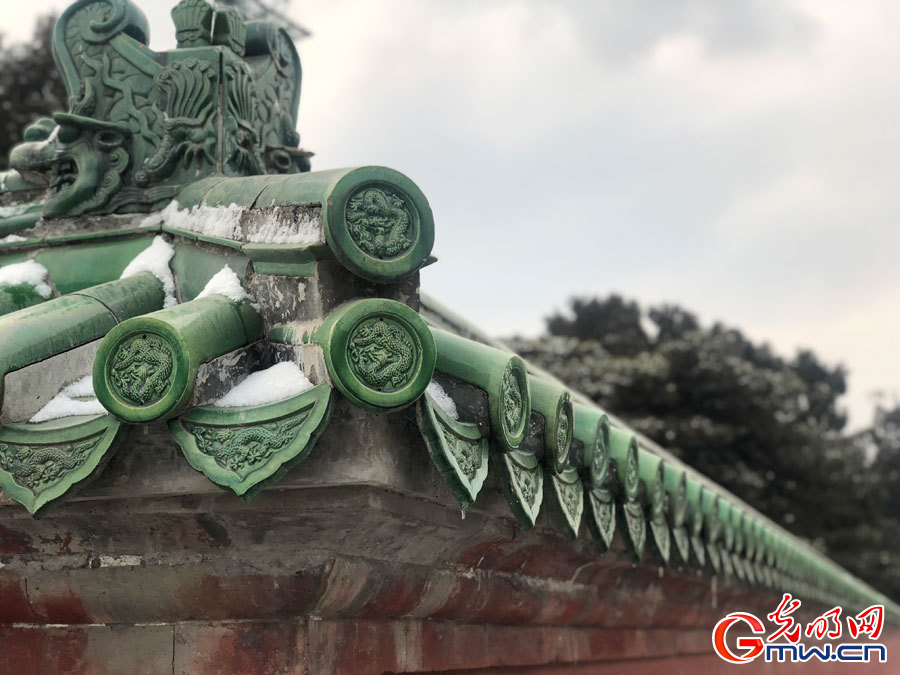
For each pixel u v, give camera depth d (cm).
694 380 2788
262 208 222
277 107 344
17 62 1989
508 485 221
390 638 261
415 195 203
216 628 229
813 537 2842
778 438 2762
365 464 188
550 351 3044
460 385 217
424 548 245
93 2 300
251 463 179
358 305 182
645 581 449
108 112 292
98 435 194
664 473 359
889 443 4038
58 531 225
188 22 299
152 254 260
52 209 287
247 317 206
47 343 213
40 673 242
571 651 417
